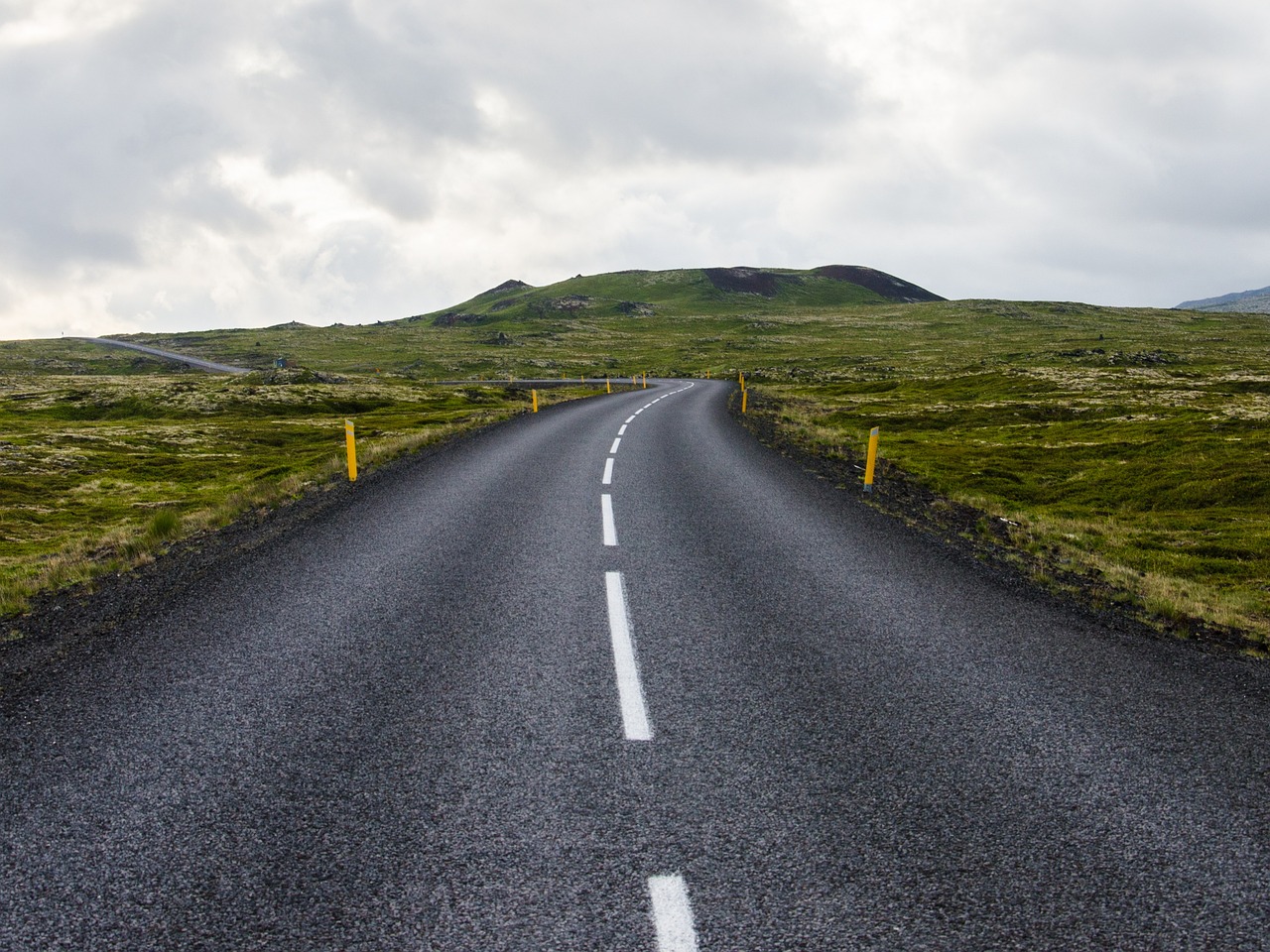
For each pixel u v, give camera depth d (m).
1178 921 3.20
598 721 4.99
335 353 172.00
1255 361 97.00
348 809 3.97
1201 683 5.86
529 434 25.36
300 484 16.14
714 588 8.09
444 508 12.68
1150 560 13.36
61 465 33.06
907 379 81.12
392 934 3.09
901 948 3.02
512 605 7.45
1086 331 158.25
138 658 6.16
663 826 3.83
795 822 3.87
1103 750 4.72
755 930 3.11
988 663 6.12
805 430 27.67
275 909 3.24
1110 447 33.38
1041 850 3.68
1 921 3.17
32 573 10.74
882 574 8.81
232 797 4.09
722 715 5.10
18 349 194.38
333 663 6.00
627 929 3.11
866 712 5.18
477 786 4.19
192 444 42.44
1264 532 16.83
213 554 10.01
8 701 5.38
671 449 21.03
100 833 3.78
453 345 178.50
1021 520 15.19
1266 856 3.67
